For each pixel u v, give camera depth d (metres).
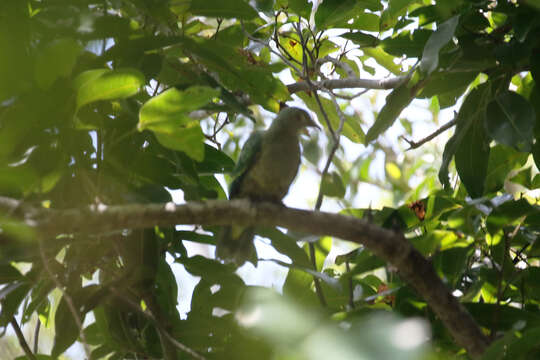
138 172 9.13
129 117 9.20
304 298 10.17
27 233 7.00
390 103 10.63
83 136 8.96
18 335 10.30
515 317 9.14
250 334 7.73
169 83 10.76
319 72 13.62
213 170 11.08
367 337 4.46
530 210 9.41
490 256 10.21
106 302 9.99
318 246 11.07
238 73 10.71
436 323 9.21
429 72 9.24
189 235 11.02
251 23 12.69
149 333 10.93
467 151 10.95
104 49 9.38
